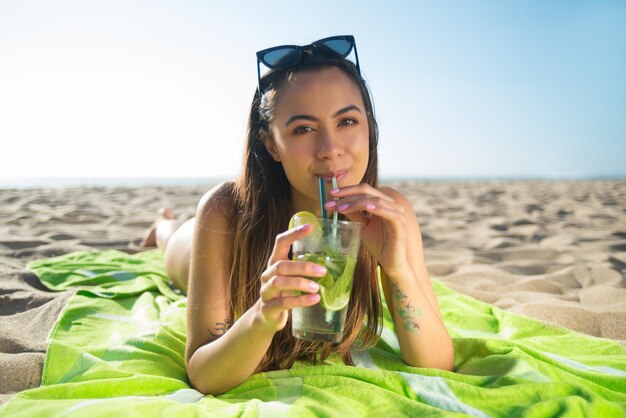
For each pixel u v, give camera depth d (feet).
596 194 47.37
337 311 5.20
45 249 16.28
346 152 6.15
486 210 33.42
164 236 15.97
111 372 6.61
